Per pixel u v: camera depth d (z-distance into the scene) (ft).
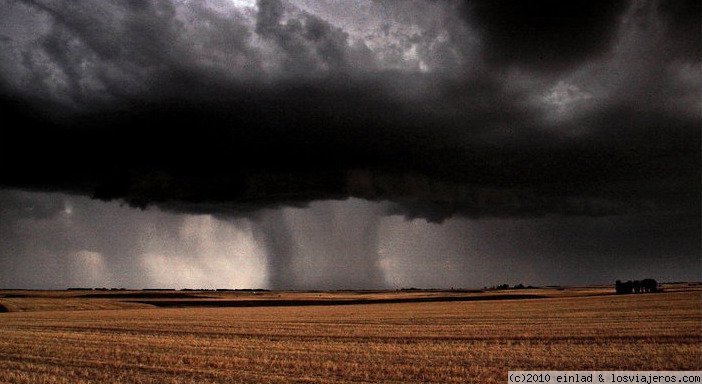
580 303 220.84
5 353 86.79
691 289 389.60
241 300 364.79
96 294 487.20
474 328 116.26
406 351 80.94
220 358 75.92
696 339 87.10
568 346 83.10
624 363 67.92
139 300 338.54
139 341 101.35
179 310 239.09
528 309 188.85
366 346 88.07
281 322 149.89
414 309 212.84
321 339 101.55
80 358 79.56
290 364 70.13
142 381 60.95
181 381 60.39
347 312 201.36
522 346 84.53
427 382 58.29
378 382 58.44
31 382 61.77
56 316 192.44
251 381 59.93
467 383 57.93
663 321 118.93
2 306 254.27
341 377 61.36
